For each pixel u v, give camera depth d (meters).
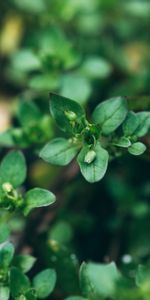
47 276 0.22
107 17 0.38
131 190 0.30
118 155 0.22
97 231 0.30
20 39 0.37
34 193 0.22
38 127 0.27
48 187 0.29
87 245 0.30
